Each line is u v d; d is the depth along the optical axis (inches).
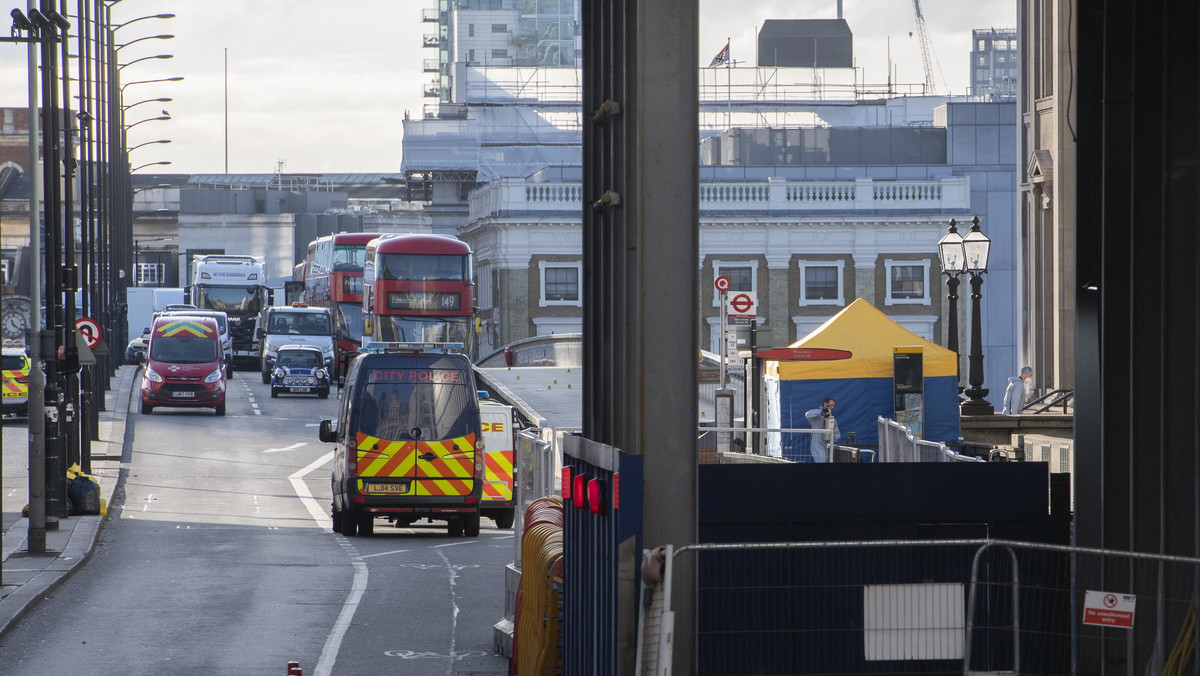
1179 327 1099.9
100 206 7219.5
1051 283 4522.6
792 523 1199.6
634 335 982.4
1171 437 1100.5
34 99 3400.6
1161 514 1104.8
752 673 1128.8
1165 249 1101.7
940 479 1216.2
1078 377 1182.3
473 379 3380.9
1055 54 4527.6
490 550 3051.2
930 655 1147.3
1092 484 1167.0
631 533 963.3
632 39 995.9
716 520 1195.3
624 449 1004.6
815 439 3609.7
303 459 5255.9
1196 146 1089.4
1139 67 1127.0
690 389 974.4
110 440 5442.9
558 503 1508.4
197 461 5073.8
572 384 7003.0
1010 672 1095.6
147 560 2763.3
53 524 3110.2
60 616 2048.5
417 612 2108.8
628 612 964.6
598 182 1122.7
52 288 3248.0
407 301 6604.3
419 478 3314.5
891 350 3814.0
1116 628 1120.8
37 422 2699.3
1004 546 1091.9
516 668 1444.4
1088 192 1166.3
